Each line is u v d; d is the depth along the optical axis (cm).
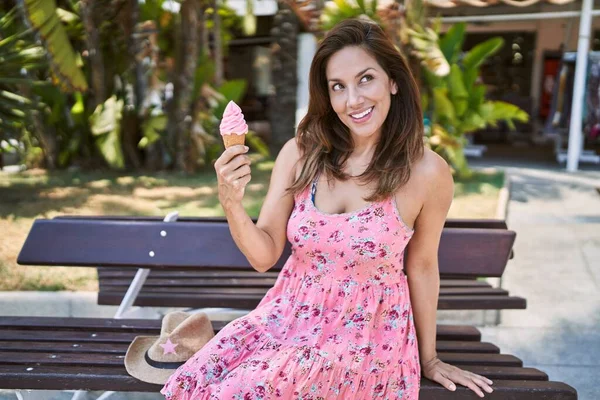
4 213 668
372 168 202
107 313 402
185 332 220
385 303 201
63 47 677
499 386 204
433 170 200
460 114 836
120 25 967
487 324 394
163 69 968
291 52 1047
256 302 311
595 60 996
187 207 703
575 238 583
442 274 270
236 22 1357
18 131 809
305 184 209
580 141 1023
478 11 1024
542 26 1365
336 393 191
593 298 439
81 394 261
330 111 214
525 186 823
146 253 281
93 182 873
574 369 336
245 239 199
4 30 789
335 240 199
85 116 976
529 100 1346
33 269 462
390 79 204
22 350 234
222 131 187
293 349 191
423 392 203
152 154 987
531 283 468
